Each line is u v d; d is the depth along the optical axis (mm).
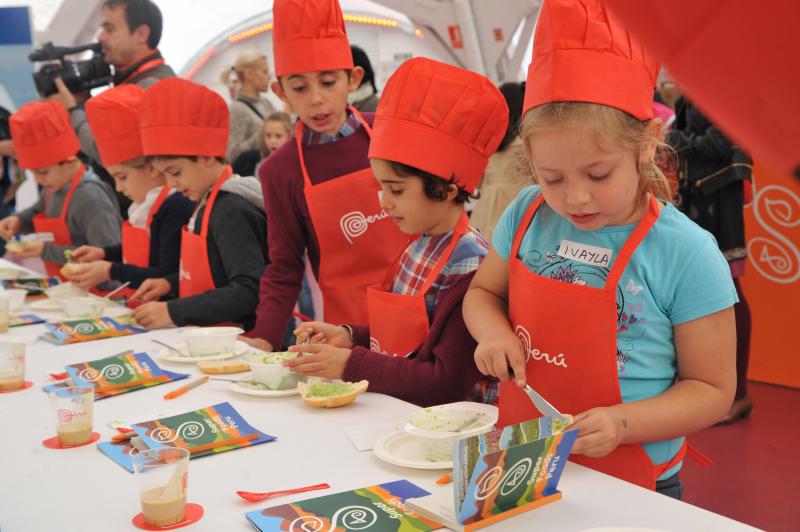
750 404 3707
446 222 1684
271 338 2234
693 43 255
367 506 1015
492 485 946
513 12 5113
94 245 3463
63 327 2195
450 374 1510
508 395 1349
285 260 2326
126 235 2988
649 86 1115
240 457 1228
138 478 995
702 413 1160
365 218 2246
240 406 1513
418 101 1581
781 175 260
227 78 6168
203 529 973
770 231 4125
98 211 3484
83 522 1003
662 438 1156
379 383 1547
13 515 1029
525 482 988
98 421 1441
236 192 2479
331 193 2232
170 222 2766
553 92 1069
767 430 3518
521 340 1302
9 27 5043
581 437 1086
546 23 1103
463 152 1607
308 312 3611
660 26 262
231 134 5102
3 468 1207
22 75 5090
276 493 1068
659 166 1298
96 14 5770
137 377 1669
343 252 2275
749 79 248
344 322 2307
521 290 1295
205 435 1277
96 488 1116
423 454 1199
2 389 1657
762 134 254
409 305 1615
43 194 4141
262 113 5254
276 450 1257
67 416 1300
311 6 2117
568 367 1224
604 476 1113
